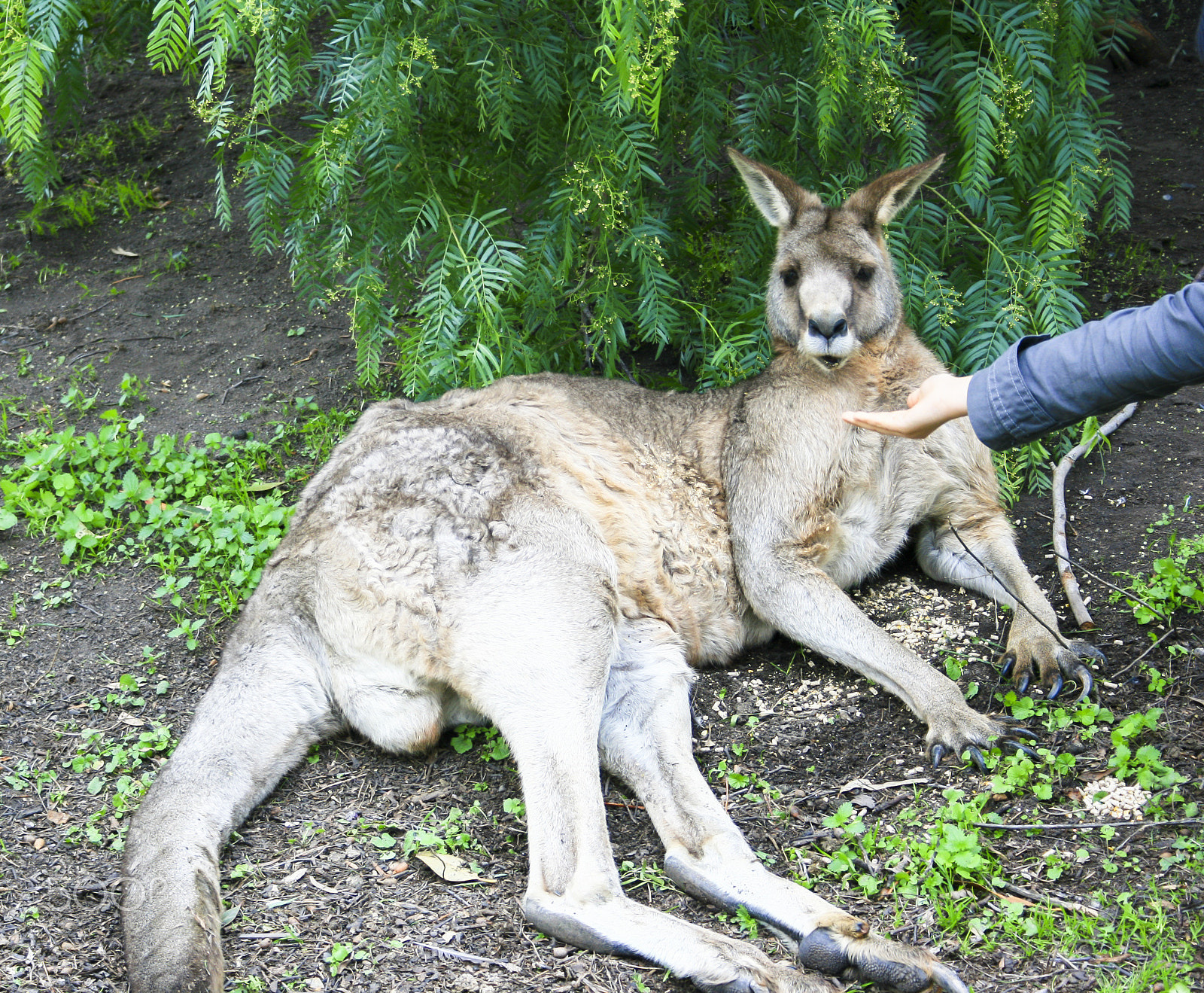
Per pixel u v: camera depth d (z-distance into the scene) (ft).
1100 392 8.73
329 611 12.80
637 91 13.87
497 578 12.44
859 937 9.88
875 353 14.84
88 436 18.15
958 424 14.92
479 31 16.15
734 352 16.93
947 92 17.79
